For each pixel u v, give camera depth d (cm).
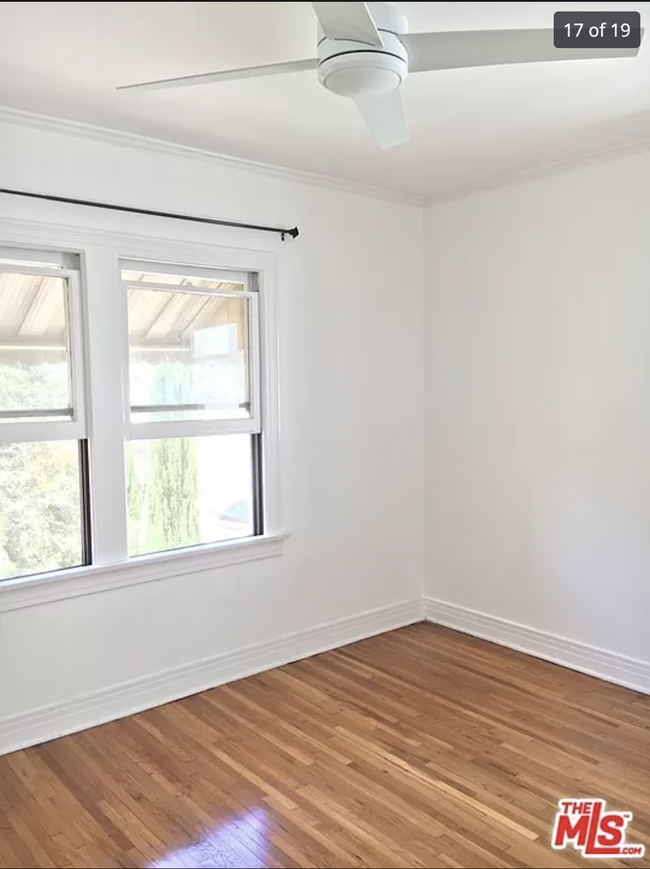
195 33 208
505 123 291
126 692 316
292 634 376
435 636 411
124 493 312
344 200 382
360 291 393
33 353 287
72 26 202
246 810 244
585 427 349
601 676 349
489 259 386
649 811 241
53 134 283
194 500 341
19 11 192
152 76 240
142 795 253
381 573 416
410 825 235
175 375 328
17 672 286
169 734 297
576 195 345
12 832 233
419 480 432
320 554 385
